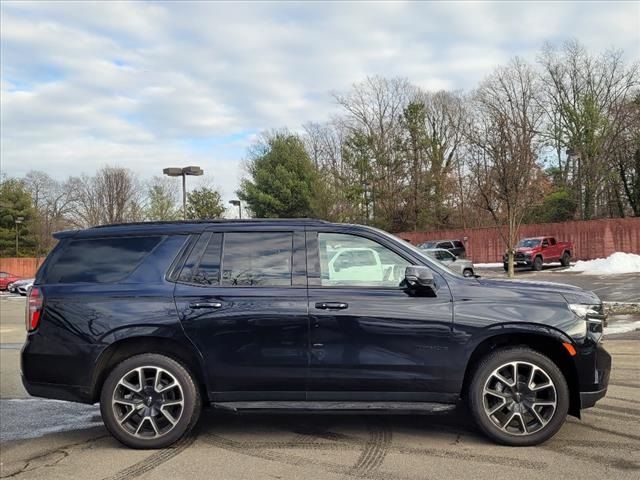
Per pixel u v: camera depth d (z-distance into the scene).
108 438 5.15
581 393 4.58
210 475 4.13
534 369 4.59
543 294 4.70
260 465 4.32
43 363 4.76
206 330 4.65
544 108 47.38
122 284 4.80
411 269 4.55
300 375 4.62
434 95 53.09
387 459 4.39
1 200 63.66
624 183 44.62
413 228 48.66
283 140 50.78
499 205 18.89
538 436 4.58
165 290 4.74
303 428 5.25
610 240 34.12
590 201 44.69
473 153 42.88
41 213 68.44
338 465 4.29
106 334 4.66
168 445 4.75
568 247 32.34
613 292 19.25
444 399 4.62
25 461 4.56
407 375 4.59
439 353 4.58
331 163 53.59
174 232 4.98
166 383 4.73
